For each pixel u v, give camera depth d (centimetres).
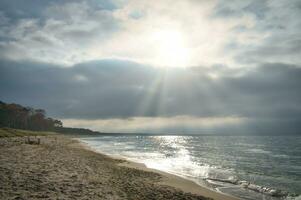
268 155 6969
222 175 3147
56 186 1596
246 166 4341
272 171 3791
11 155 3198
